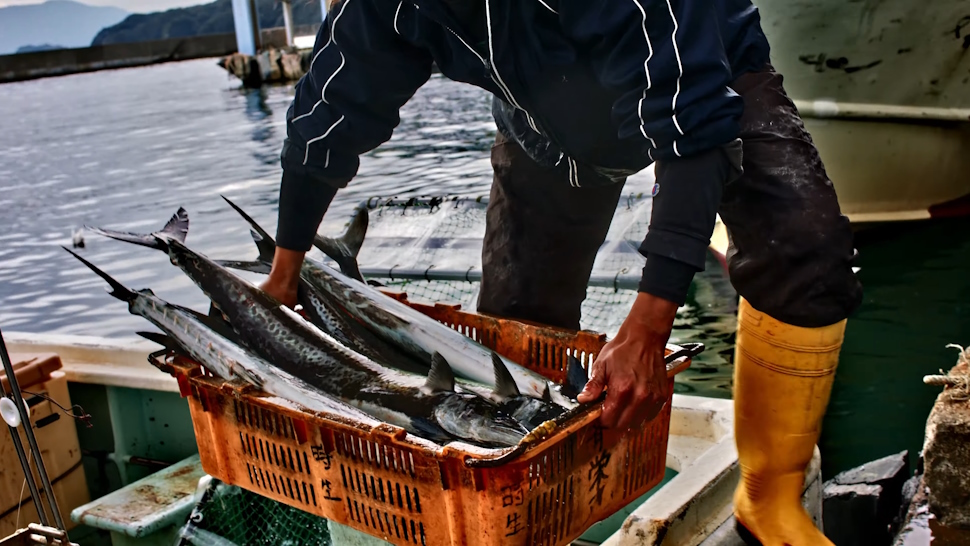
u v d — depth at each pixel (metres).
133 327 6.45
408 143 15.33
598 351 2.27
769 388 2.02
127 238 2.79
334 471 1.87
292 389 2.21
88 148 16.67
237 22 32.56
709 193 1.66
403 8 1.98
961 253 7.00
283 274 2.60
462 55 1.96
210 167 13.68
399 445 1.70
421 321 2.58
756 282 1.97
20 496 2.91
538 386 2.26
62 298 7.21
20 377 2.95
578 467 1.77
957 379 2.81
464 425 2.13
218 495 2.72
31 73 43.94
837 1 6.64
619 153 2.08
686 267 1.66
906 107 7.20
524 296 2.88
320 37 2.21
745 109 1.94
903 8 6.74
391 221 5.27
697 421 2.70
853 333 5.29
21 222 10.17
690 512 2.14
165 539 2.75
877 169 7.44
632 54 1.67
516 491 1.61
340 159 2.33
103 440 3.39
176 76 39.31
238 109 23.30
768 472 2.08
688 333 5.18
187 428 3.29
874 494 2.98
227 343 2.34
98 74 43.78
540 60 1.85
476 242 4.91
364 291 2.74
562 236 2.77
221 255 7.95
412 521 1.76
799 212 1.89
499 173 2.79
